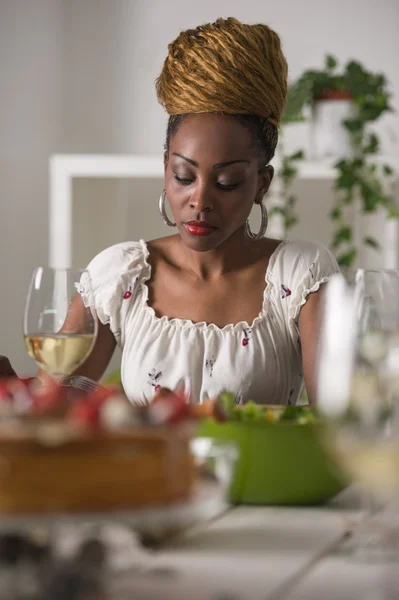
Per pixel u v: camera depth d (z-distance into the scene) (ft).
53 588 2.19
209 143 5.68
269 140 6.00
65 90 12.58
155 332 6.22
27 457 2.40
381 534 2.97
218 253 6.25
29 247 12.59
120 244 6.65
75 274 4.39
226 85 5.67
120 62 12.48
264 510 3.50
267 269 6.30
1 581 2.19
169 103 5.85
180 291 6.32
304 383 6.72
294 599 2.33
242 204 5.83
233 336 6.12
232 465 2.83
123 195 11.95
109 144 12.53
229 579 2.51
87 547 2.34
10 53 12.44
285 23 12.04
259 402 6.09
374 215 11.37
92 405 2.51
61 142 12.59
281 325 6.22
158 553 2.80
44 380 4.74
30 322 4.34
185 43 5.88
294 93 10.40
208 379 6.05
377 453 2.39
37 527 2.33
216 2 12.23
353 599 2.34
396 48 11.80
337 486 3.54
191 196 5.76
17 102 12.48
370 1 11.85
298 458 3.47
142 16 12.41
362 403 2.40
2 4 12.41
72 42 12.55
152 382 6.12
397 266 10.89
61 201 11.03
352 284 2.72
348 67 10.44
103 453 2.44
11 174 12.46
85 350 4.38
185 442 2.63
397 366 2.40
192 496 2.65
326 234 11.60
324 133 10.45
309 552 2.82
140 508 2.47
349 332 2.45
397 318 2.70
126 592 2.31
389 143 11.68
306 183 11.32
